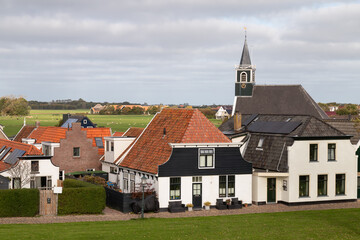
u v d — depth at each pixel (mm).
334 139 44094
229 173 41062
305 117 46844
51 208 36125
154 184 39781
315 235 28078
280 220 33500
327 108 194000
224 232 28562
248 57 98625
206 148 40312
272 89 96625
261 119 53438
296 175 42688
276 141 45031
